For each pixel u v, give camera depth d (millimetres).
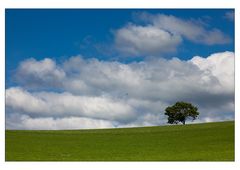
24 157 40281
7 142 47875
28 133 55031
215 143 46000
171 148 45000
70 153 42875
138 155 41469
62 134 56250
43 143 48469
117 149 45406
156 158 39406
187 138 50531
